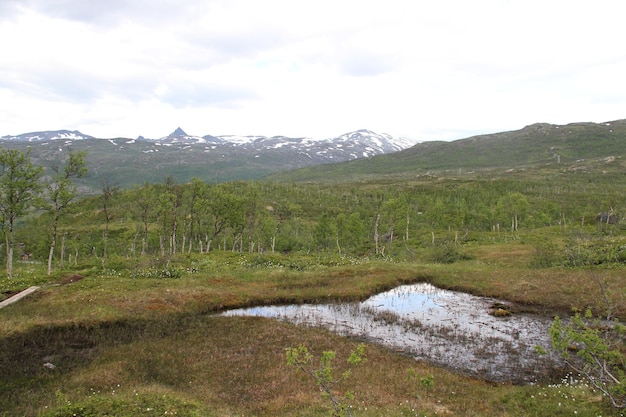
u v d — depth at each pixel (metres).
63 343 24.89
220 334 27.02
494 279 43.19
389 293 40.62
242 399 17.72
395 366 21.69
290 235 115.44
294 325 29.48
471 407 16.55
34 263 90.06
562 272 42.91
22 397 17.39
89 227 128.25
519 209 106.00
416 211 141.12
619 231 72.31
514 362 22.78
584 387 17.45
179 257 59.56
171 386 18.94
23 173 46.97
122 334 26.88
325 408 16.12
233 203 79.06
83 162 51.28
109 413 15.03
